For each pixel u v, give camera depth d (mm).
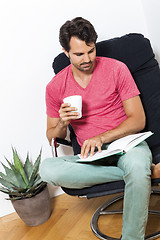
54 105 1975
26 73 2277
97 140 1720
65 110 1681
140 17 2400
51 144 1886
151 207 2016
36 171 2227
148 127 1997
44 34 2256
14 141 2344
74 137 2039
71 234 1971
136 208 1527
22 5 2188
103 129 1871
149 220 1895
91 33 1660
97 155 1620
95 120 1873
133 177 1515
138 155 1572
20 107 2309
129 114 1803
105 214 2068
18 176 2131
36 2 2205
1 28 2184
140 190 1511
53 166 1655
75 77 1869
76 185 1623
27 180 2234
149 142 1985
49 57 2297
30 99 2318
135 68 2010
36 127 2365
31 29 2229
